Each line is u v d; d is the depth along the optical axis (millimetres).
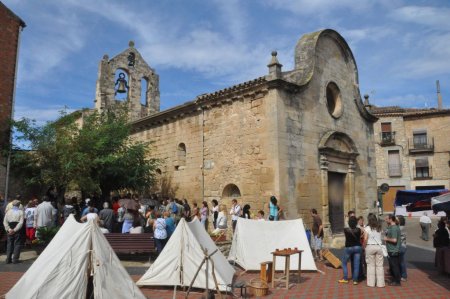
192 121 18766
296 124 15688
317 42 17625
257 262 10938
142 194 20516
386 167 38406
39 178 16594
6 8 16312
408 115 38062
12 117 16172
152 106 26438
